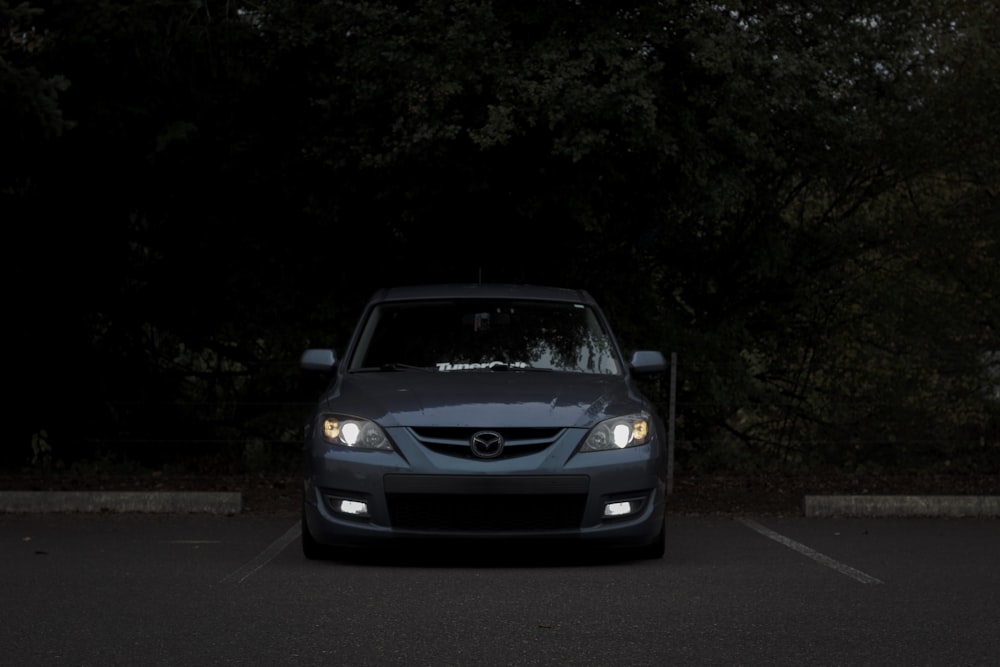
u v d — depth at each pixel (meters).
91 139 17.20
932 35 18.05
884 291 19.17
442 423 10.24
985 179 18.98
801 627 8.05
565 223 18.39
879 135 16.72
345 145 16.89
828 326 19.67
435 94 15.11
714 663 7.10
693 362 19.41
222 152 17.72
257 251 18.73
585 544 10.33
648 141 15.60
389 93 15.88
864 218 19.64
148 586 9.49
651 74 16.03
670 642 7.61
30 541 12.07
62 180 18.06
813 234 19.80
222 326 19.38
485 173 16.55
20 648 7.43
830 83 16.84
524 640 7.65
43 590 9.32
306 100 17.56
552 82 14.84
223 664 7.05
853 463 19.17
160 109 17.20
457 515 10.16
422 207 17.16
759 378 20.20
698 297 20.20
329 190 17.80
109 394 19.61
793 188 19.73
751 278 20.20
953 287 19.16
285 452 19.02
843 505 14.60
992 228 18.88
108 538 12.30
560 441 10.27
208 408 19.50
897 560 11.03
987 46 18.48
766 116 16.23
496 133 14.91
